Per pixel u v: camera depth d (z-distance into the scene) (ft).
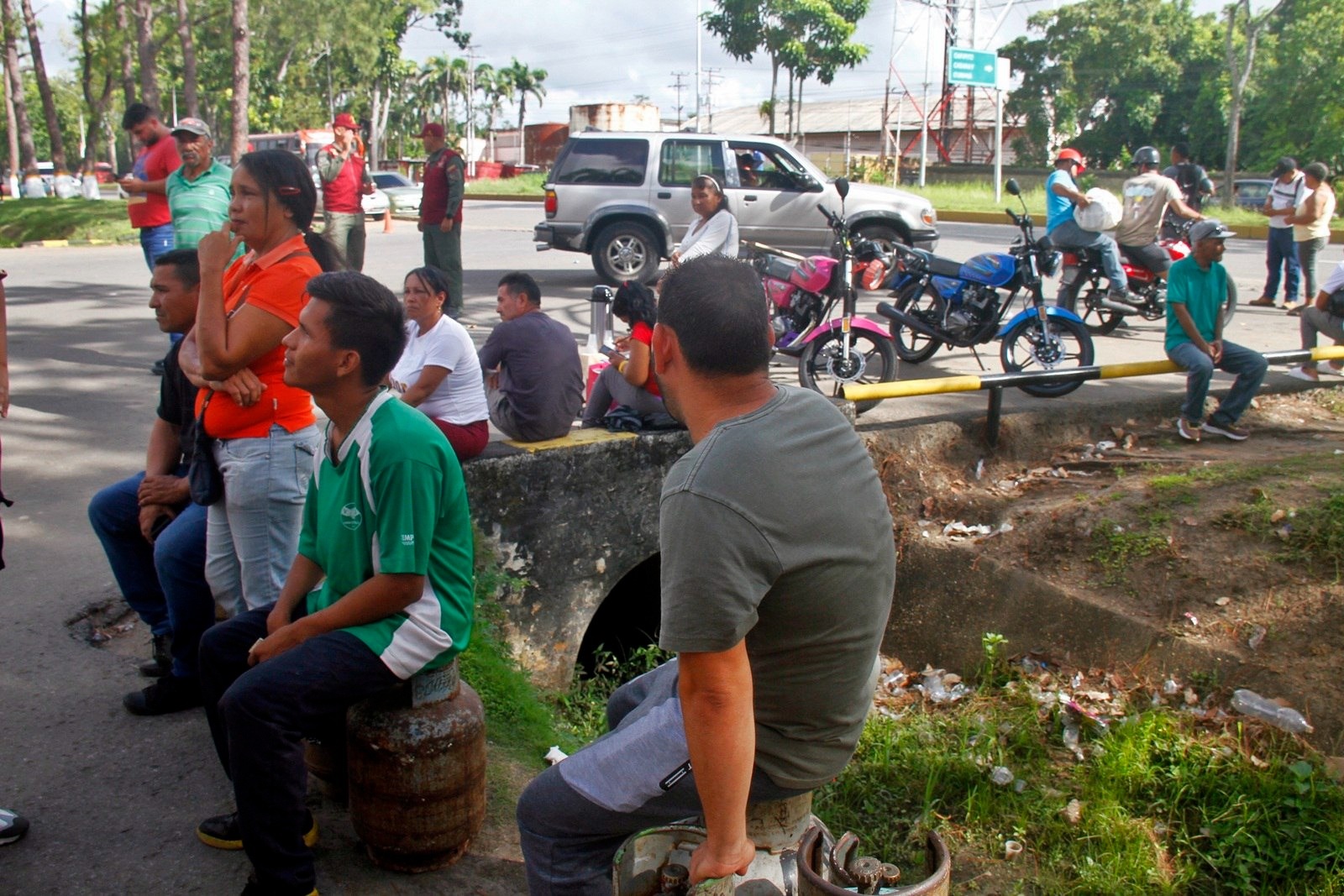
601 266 42.19
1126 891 13.17
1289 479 19.51
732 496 6.14
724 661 6.11
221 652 9.27
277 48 131.54
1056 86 146.51
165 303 11.55
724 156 41.73
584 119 125.59
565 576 16.75
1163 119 144.66
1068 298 32.19
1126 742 15.26
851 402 20.77
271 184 9.80
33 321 34.01
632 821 7.32
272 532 10.44
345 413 8.70
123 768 10.81
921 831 14.35
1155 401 24.54
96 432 22.15
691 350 6.64
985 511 21.50
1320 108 117.50
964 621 19.83
